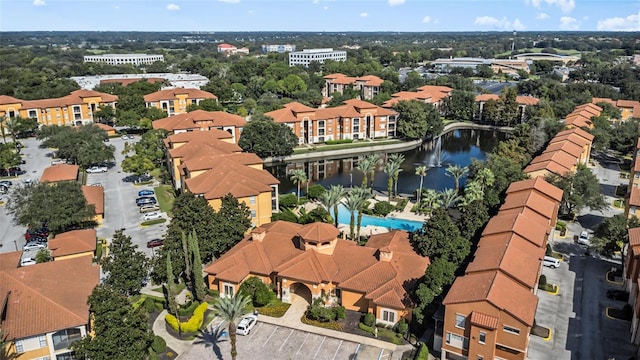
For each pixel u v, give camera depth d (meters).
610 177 135.50
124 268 68.62
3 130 156.12
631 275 70.50
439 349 61.50
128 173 137.38
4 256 69.12
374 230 99.38
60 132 143.75
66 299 58.31
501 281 59.38
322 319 67.38
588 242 90.12
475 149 184.50
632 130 155.25
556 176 103.12
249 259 75.19
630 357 59.72
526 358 59.44
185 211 78.38
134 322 54.50
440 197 109.25
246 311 69.19
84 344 51.91
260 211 96.75
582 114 168.25
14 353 52.78
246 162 111.50
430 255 74.31
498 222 78.62
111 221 102.06
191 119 153.25
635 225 79.00
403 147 182.50
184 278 77.75
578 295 73.62
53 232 94.44
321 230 74.88
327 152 170.12
